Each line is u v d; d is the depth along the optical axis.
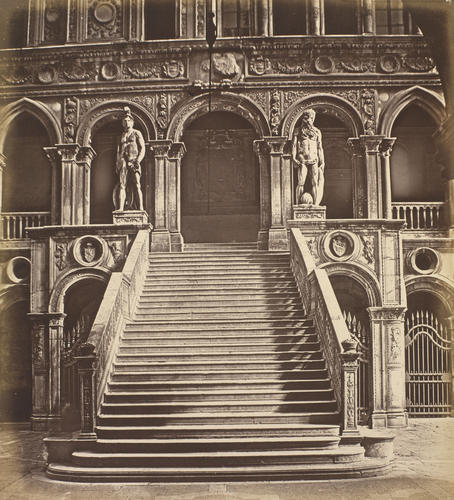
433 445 15.99
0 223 23.17
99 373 14.45
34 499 11.33
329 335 15.15
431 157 24.39
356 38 23.22
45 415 20.44
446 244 21.97
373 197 22.86
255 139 25.03
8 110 23.67
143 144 21.66
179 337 16.88
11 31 23.62
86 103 23.66
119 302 16.80
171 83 23.53
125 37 23.81
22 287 22.23
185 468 12.55
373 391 20.11
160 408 14.31
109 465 12.80
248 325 17.42
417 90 23.17
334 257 20.64
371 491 11.51
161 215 22.95
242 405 14.31
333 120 24.64
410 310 23.22
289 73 23.39
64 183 23.33
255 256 21.00
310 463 12.74
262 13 23.66
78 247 20.88
